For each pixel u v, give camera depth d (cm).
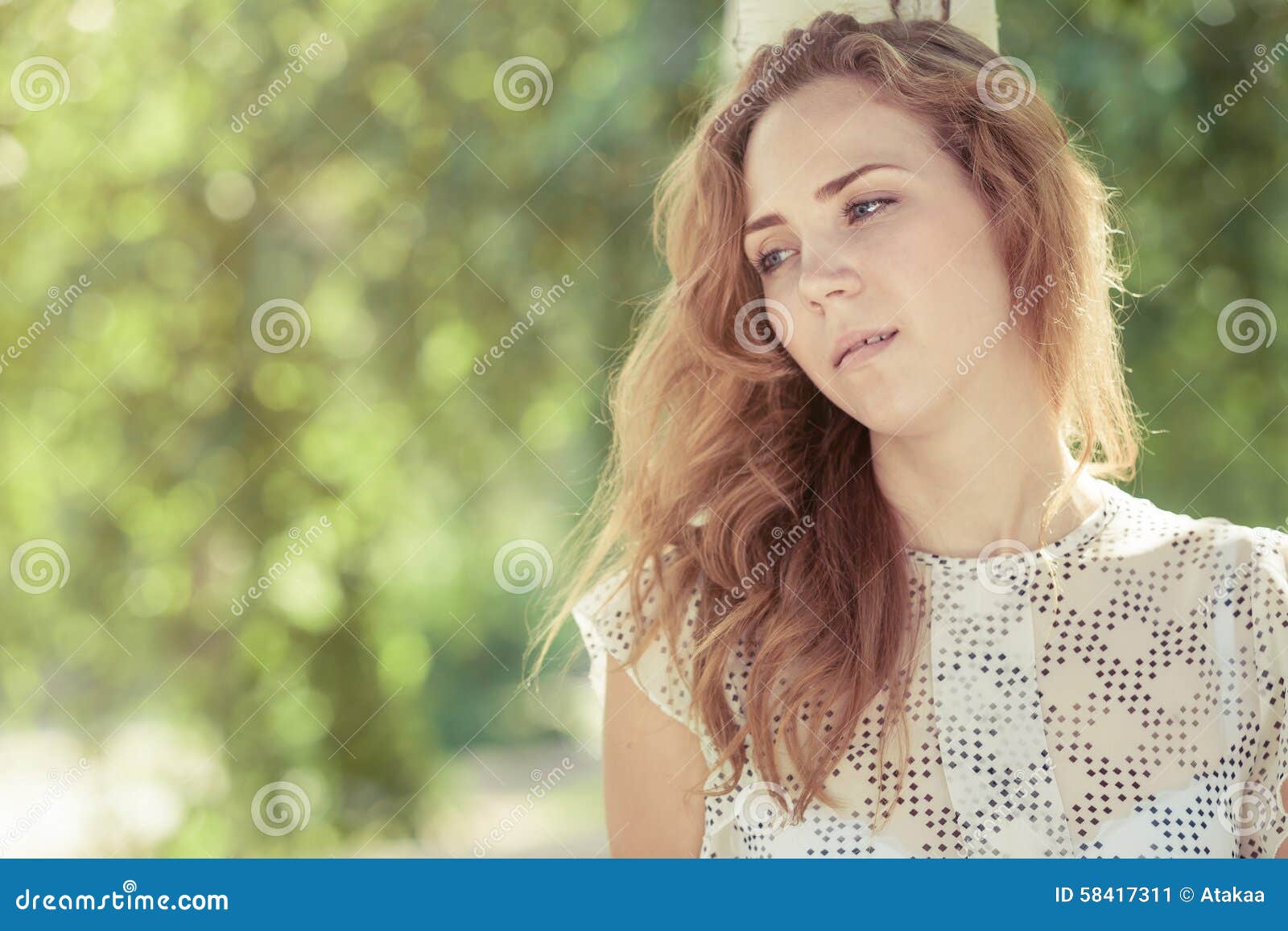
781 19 301
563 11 736
